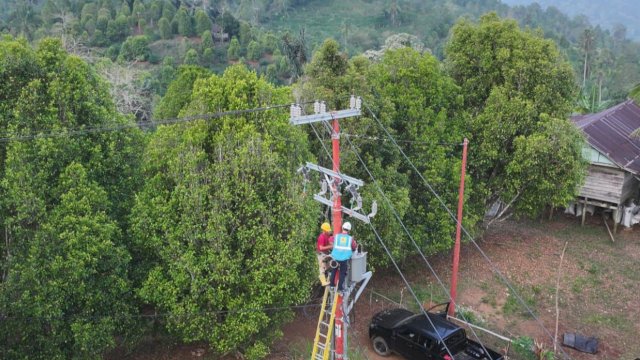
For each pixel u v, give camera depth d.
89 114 17.41
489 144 25.44
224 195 17.09
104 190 17.19
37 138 15.93
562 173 25.22
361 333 22.23
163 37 75.12
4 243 16.14
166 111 28.17
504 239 31.23
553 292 25.81
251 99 18.34
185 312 17.38
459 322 22.78
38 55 16.88
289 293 18.14
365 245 22.08
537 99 25.45
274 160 17.70
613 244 30.81
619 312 24.55
